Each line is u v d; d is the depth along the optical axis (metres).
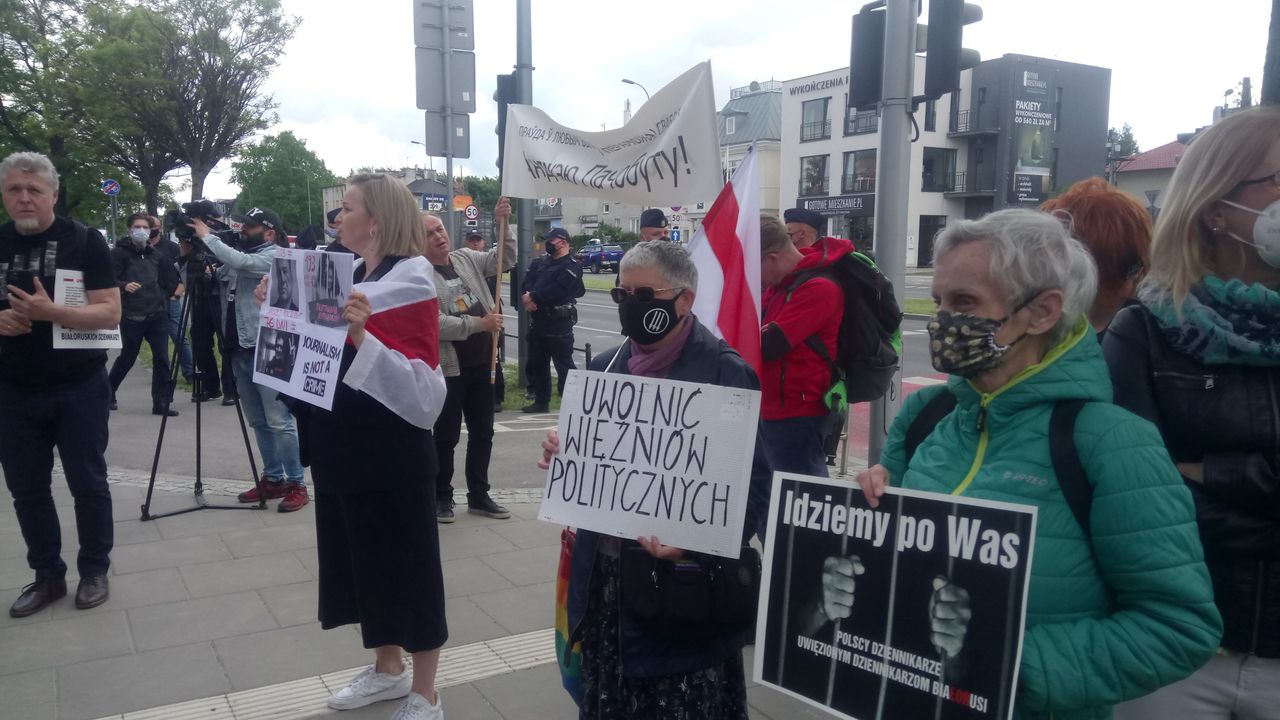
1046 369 1.67
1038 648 1.58
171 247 11.24
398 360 2.90
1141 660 1.52
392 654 3.45
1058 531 1.61
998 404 1.70
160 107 29.45
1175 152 46.16
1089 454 1.60
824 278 3.92
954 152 46.00
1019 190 44.69
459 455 7.71
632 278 2.33
